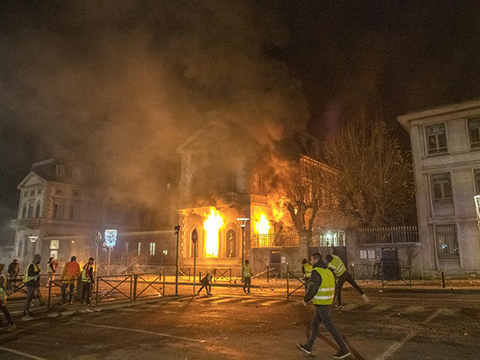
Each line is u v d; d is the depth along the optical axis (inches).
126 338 299.3
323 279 240.5
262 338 291.9
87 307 460.4
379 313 401.4
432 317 371.6
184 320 377.4
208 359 236.1
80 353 256.8
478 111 872.3
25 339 303.3
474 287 639.8
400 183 1039.0
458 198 860.0
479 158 856.3
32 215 1962.4
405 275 848.9
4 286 345.7
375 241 895.7
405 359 229.1
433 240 867.4
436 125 923.4
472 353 240.7
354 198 1001.5
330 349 257.8
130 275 537.3
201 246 1238.9
